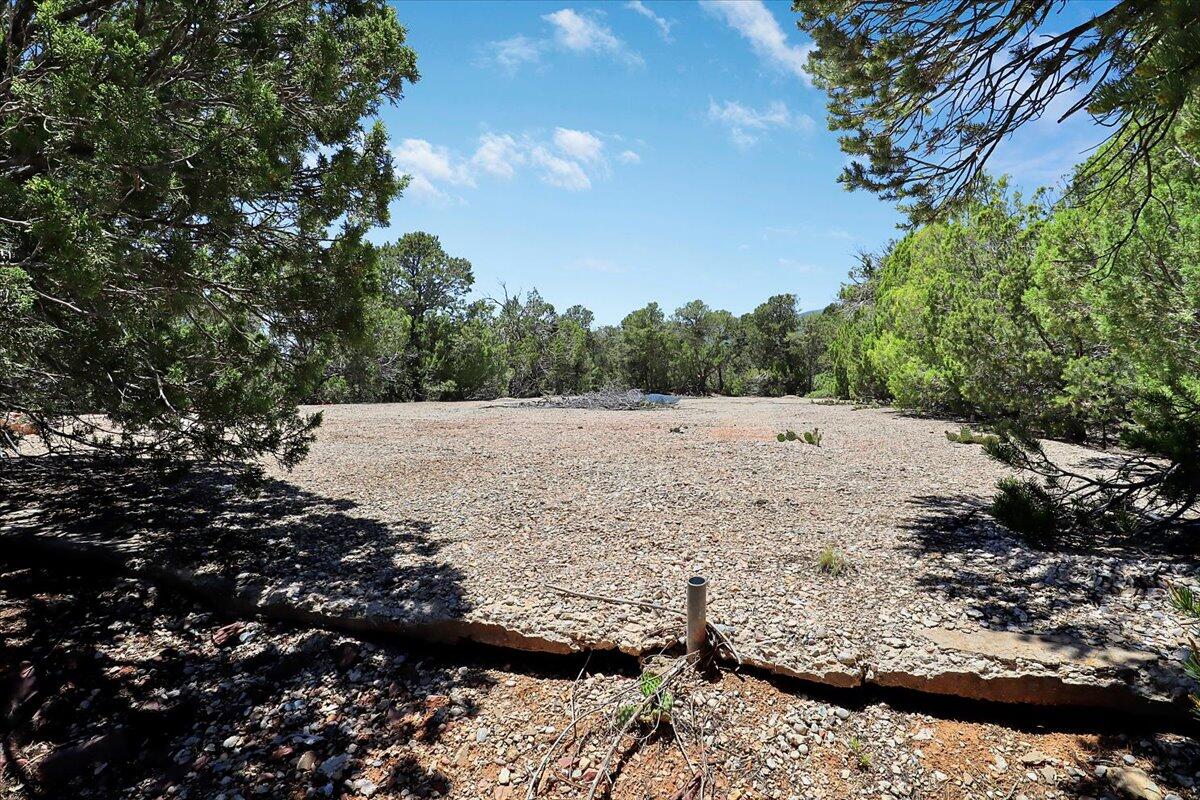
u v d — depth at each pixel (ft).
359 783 9.80
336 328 14.02
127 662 13.15
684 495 22.15
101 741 10.89
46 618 14.64
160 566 16.28
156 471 17.83
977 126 16.93
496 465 28.50
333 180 12.88
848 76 18.13
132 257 10.18
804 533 17.76
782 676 11.10
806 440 33.47
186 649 13.62
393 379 87.86
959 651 11.05
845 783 9.22
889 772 9.37
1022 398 33.99
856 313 92.07
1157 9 8.35
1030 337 33.53
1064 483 21.04
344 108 13.37
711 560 15.87
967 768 9.37
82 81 9.13
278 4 13.99
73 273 8.88
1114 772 9.07
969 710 10.45
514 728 10.69
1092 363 25.71
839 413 53.72
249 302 13.79
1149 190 15.90
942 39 16.38
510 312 130.11
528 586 14.61
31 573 16.78
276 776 10.12
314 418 18.07
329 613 13.88
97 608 15.14
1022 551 15.78
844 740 9.95
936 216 20.31
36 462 27.55
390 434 39.37
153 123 9.80
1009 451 15.93
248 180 10.88
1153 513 17.84
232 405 13.43
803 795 9.05
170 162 10.23
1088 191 19.31
